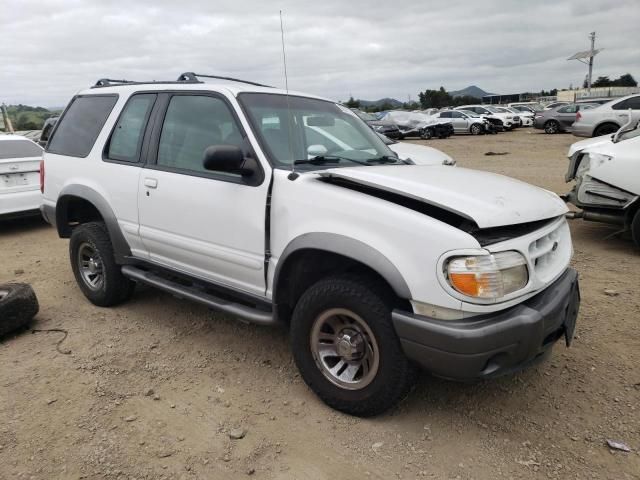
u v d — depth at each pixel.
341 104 4.61
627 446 2.87
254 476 2.71
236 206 3.47
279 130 3.63
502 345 2.67
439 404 3.29
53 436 3.00
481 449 2.88
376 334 2.92
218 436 3.02
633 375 3.54
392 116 29.28
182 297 3.98
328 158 3.68
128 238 4.38
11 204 7.78
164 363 3.84
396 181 3.04
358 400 3.06
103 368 3.76
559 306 2.92
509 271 2.72
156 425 3.11
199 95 3.89
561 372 3.62
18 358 3.92
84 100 4.99
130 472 2.73
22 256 6.92
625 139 6.62
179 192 3.83
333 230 3.00
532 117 34.81
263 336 4.26
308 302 3.17
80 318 4.67
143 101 4.34
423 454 2.85
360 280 3.00
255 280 3.48
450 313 2.70
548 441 2.94
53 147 5.15
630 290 4.98
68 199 4.88
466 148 20.81
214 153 3.21
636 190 5.86
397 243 2.79
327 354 3.23
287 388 3.50
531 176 12.05
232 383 3.57
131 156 4.31
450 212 2.87
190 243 3.81
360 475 2.71
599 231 7.19
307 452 2.88
